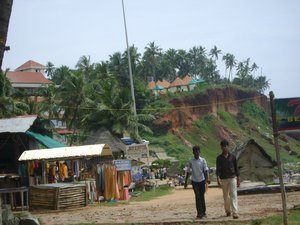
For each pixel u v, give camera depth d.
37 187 19.59
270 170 28.41
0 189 19.91
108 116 54.12
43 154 21.80
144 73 130.00
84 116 57.94
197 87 126.94
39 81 99.81
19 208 20.53
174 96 115.44
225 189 12.24
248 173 28.25
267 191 20.88
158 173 59.75
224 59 170.38
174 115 110.38
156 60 133.00
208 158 103.31
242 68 172.88
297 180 31.44
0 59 8.55
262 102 148.25
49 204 19.11
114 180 23.75
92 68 85.44
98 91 66.25
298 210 12.30
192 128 113.00
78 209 19.23
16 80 97.38
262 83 178.62
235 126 126.88
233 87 135.88
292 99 9.35
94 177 25.23
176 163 73.56
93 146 22.34
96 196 23.14
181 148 98.25
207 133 115.19
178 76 155.25
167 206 17.89
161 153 93.44
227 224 10.95
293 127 9.35
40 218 15.06
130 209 17.50
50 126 25.67
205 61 159.12
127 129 54.47
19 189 20.16
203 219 12.00
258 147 28.53
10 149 23.38
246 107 139.50
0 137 23.00
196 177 12.60
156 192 32.59
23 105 52.88
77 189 20.08
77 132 62.56
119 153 41.50
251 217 11.81
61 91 63.72
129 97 56.09
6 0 8.57
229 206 12.30
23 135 23.22
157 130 104.62
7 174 22.05
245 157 28.44
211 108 123.00
